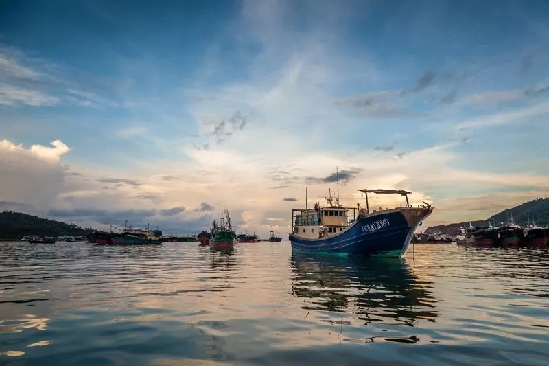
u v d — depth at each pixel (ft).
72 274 86.38
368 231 134.41
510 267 101.04
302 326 34.22
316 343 28.81
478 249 250.98
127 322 36.04
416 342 29.04
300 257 157.48
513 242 276.62
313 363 24.38
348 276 79.05
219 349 27.45
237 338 30.30
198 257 171.73
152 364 24.45
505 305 44.50
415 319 37.01
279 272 89.81
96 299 49.70
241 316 38.55
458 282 67.46
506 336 30.78
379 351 26.81
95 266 113.29
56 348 28.02
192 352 26.78
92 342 29.45
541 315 38.91
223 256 181.16
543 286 61.62
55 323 35.83
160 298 50.47
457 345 28.27
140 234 442.50
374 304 45.39
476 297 50.49
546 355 26.04
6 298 50.65
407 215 127.75
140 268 104.88
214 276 80.79
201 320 36.76
